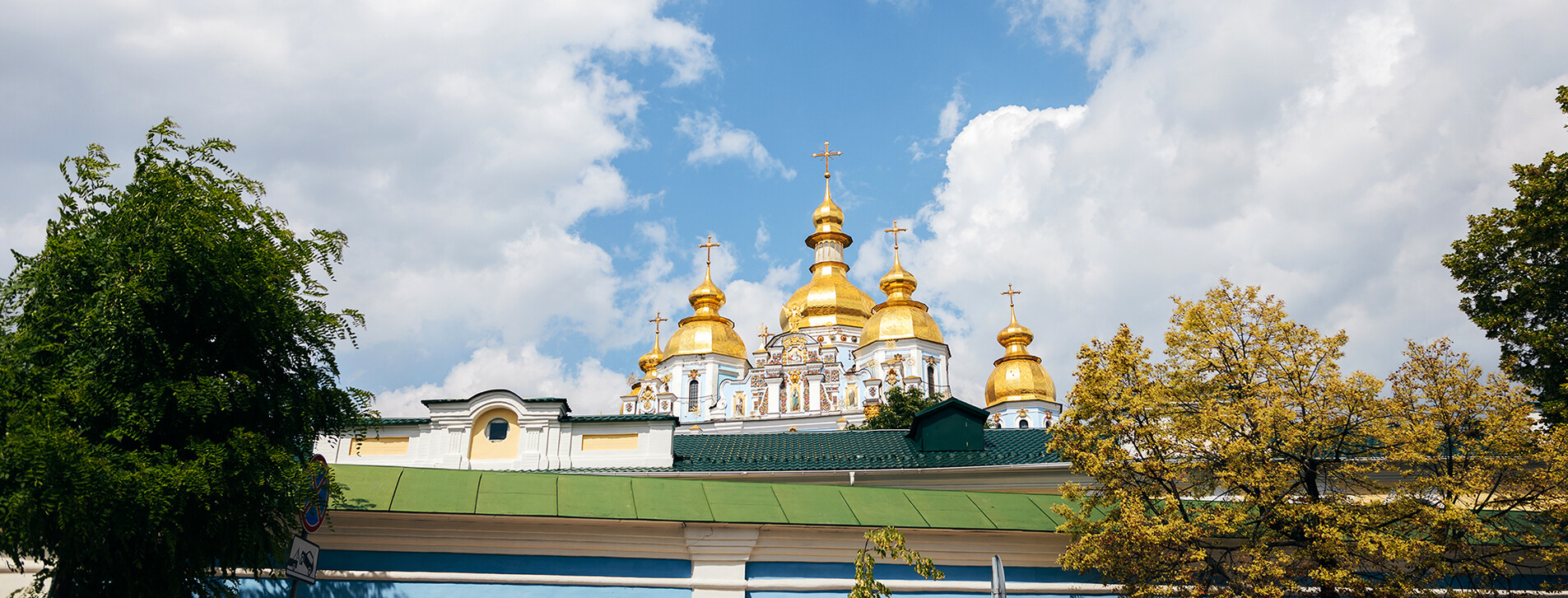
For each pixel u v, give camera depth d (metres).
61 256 12.38
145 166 13.27
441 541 16.08
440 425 25.94
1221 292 18.98
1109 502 17.55
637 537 16.62
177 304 12.51
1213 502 17.88
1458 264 22.98
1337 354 18.11
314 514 13.73
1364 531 15.93
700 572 16.59
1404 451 16.98
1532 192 21.64
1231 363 18.12
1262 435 17.17
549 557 16.34
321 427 14.37
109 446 11.81
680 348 81.31
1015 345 83.69
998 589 13.34
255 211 13.68
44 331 12.26
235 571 13.41
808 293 86.88
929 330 80.06
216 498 12.30
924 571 15.27
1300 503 16.98
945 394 78.50
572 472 25.00
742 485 18.17
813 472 24.52
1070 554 16.62
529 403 26.06
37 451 10.82
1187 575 16.09
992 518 17.88
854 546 17.14
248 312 12.96
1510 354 21.58
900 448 27.03
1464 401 17.36
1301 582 17.14
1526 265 21.78
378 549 15.93
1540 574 18.02
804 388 74.88
